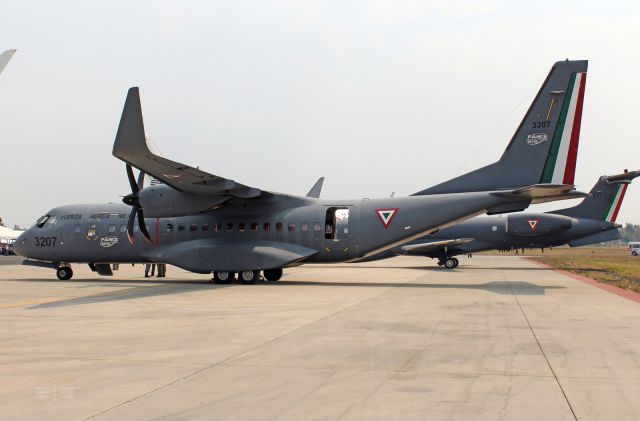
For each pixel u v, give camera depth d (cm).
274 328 1229
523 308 1584
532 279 2819
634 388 735
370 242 2367
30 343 1055
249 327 1244
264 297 1881
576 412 633
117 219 2614
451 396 699
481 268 4100
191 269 2428
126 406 658
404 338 1105
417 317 1399
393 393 712
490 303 1709
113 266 3778
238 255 2386
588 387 741
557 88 2248
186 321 1334
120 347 1016
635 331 1188
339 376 801
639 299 1830
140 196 2334
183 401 678
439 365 871
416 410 641
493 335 1139
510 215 3959
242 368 851
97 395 704
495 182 2306
